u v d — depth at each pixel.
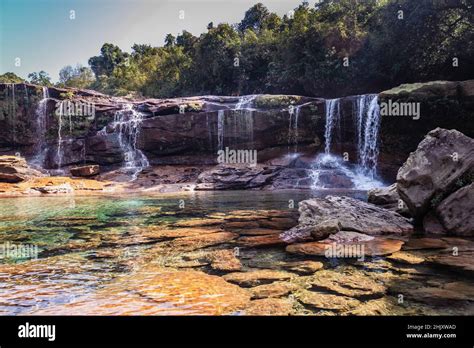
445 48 24.69
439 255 5.50
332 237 6.72
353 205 8.09
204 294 4.01
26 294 4.17
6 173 21.84
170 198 16.31
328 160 24.20
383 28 27.31
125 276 4.78
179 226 8.73
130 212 11.47
